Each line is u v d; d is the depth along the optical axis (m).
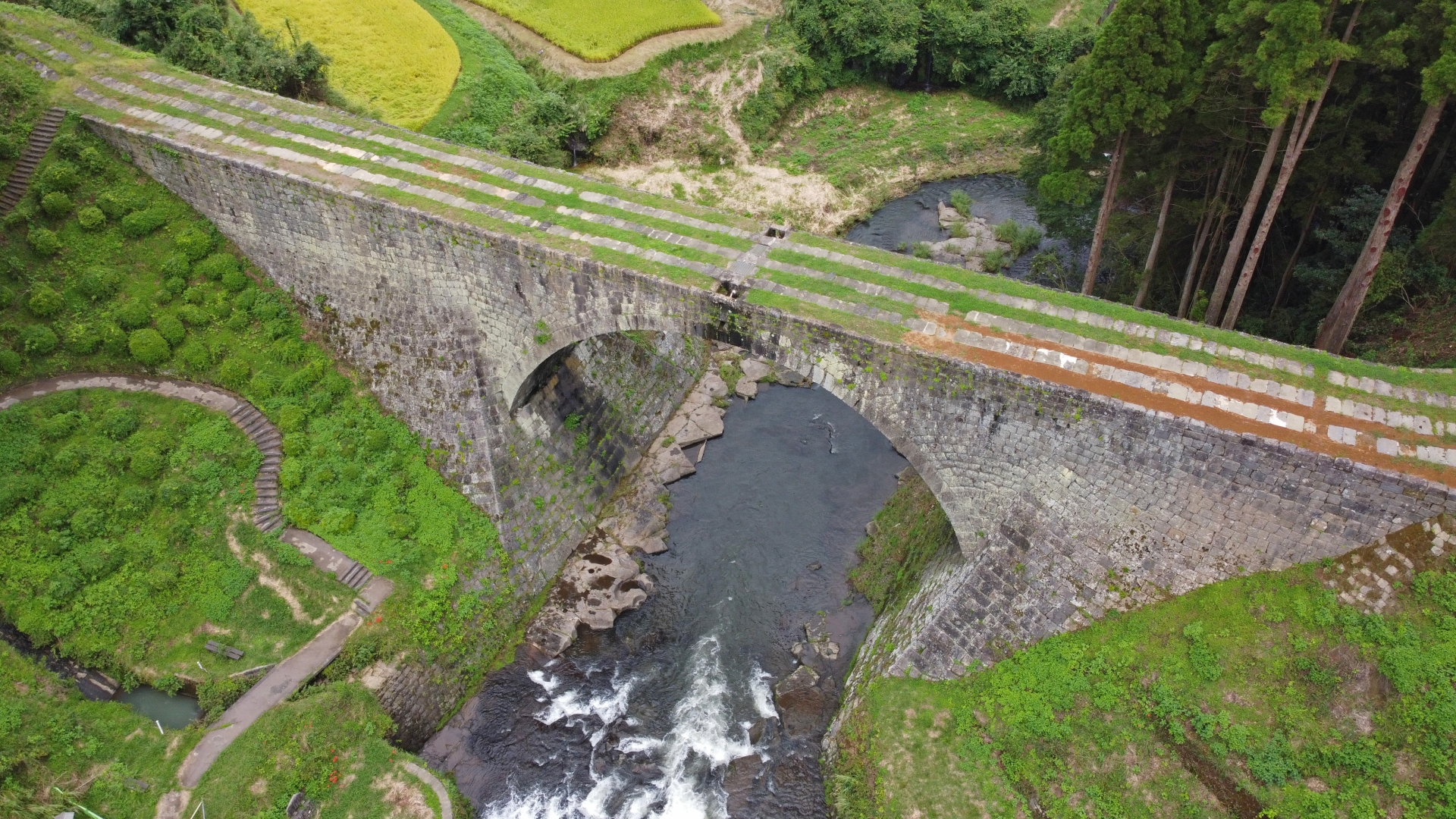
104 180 41.22
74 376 37.53
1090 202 51.47
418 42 60.59
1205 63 33.97
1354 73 33.81
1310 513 28.31
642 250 35.97
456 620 35.62
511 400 39.62
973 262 60.00
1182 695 29.06
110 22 47.16
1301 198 39.19
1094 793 28.72
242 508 35.97
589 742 33.94
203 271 40.59
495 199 38.75
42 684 30.66
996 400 30.70
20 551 32.66
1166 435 28.83
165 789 28.86
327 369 40.44
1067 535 31.47
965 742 30.77
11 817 26.88
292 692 31.72
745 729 34.22
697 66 70.12
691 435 47.06
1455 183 32.97
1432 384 30.47
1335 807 26.34
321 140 42.00
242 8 57.69
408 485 38.38
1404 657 26.97
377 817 29.55
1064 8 83.06
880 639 35.50
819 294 34.16
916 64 77.62
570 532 40.81
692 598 39.28
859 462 46.12
